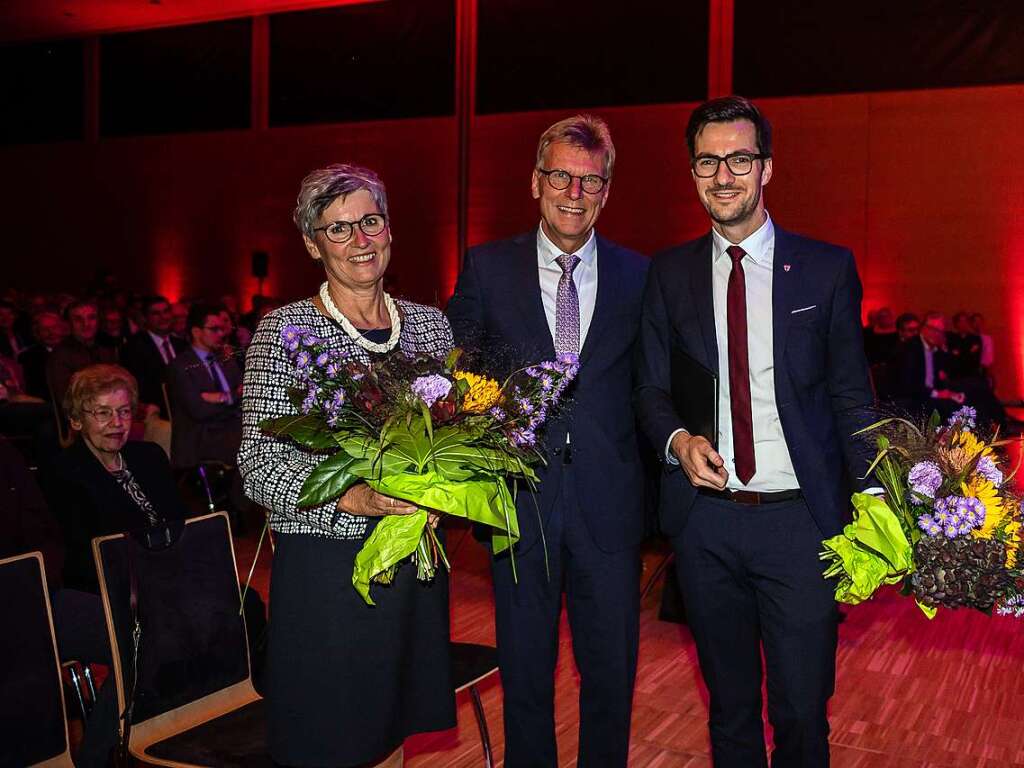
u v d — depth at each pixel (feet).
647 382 7.79
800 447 7.13
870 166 38.81
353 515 6.37
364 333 6.73
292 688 6.47
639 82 41.91
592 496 7.87
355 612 6.47
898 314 38.78
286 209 49.14
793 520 7.22
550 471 7.84
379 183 6.70
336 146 47.91
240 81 49.49
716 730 7.70
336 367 5.88
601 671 7.99
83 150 53.31
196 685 7.64
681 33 41.01
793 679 7.21
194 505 21.54
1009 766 9.94
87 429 10.23
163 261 52.08
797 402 7.18
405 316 7.11
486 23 44.24
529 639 7.95
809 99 39.34
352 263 6.58
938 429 6.61
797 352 7.19
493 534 7.25
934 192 38.14
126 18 49.34
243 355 6.84
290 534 6.53
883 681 12.42
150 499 10.71
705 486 7.12
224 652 7.86
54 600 8.97
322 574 6.45
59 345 22.18
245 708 7.64
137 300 37.01
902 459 6.55
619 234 42.63
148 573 7.45
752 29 39.86
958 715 11.29
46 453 10.64
